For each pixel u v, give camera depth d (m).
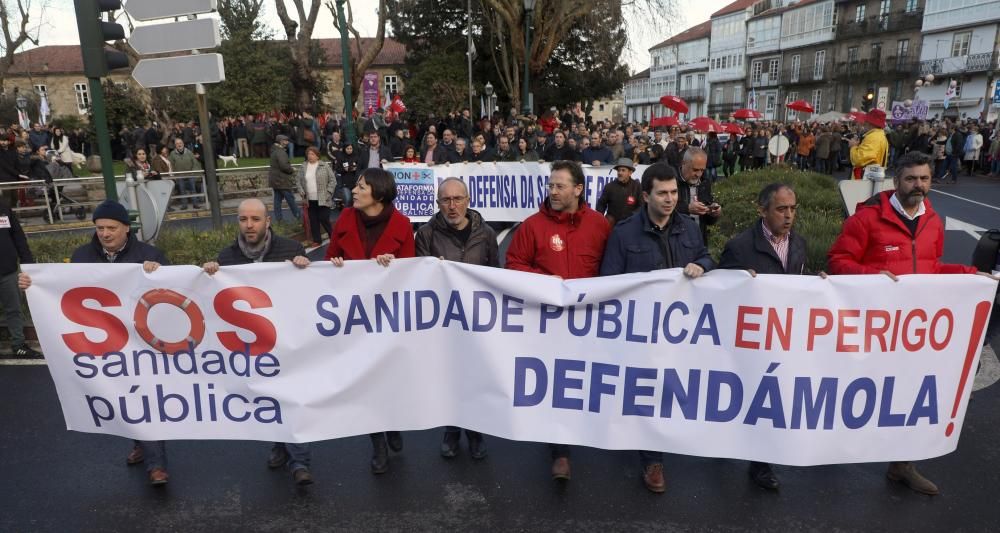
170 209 14.77
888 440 3.50
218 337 3.64
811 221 9.84
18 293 5.75
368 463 4.04
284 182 11.91
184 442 4.33
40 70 53.22
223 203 15.52
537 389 3.62
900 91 53.34
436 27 38.97
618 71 40.88
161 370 3.68
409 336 3.68
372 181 3.73
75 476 3.91
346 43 13.58
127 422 3.71
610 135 15.44
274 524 3.42
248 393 3.69
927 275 3.38
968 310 3.42
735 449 3.52
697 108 84.81
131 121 27.80
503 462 4.04
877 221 3.82
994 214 14.02
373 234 3.89
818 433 3.47
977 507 3.54
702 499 3.63
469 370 3.68
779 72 67.94
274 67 32.56
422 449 4.21
